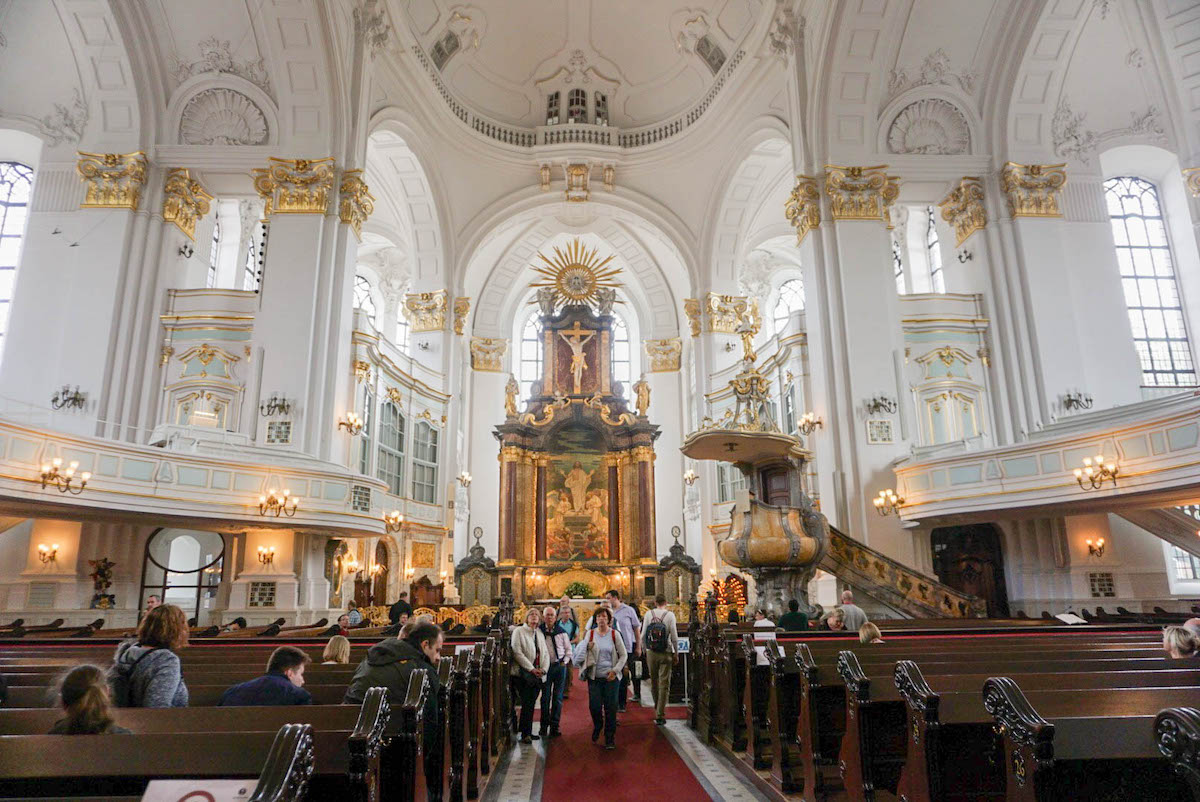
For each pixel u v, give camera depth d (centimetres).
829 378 1705
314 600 1555
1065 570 1627
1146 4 1302
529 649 757
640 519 2522
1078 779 262
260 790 199
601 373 2694
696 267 2494
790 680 541
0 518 1384
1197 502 1324
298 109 1730
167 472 1242
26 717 313
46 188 1719
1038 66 1794
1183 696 309
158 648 374
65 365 1603
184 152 1741
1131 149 1911
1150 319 1928
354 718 308
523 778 616
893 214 2295
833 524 1639
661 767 641
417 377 2286
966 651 572
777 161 2298
